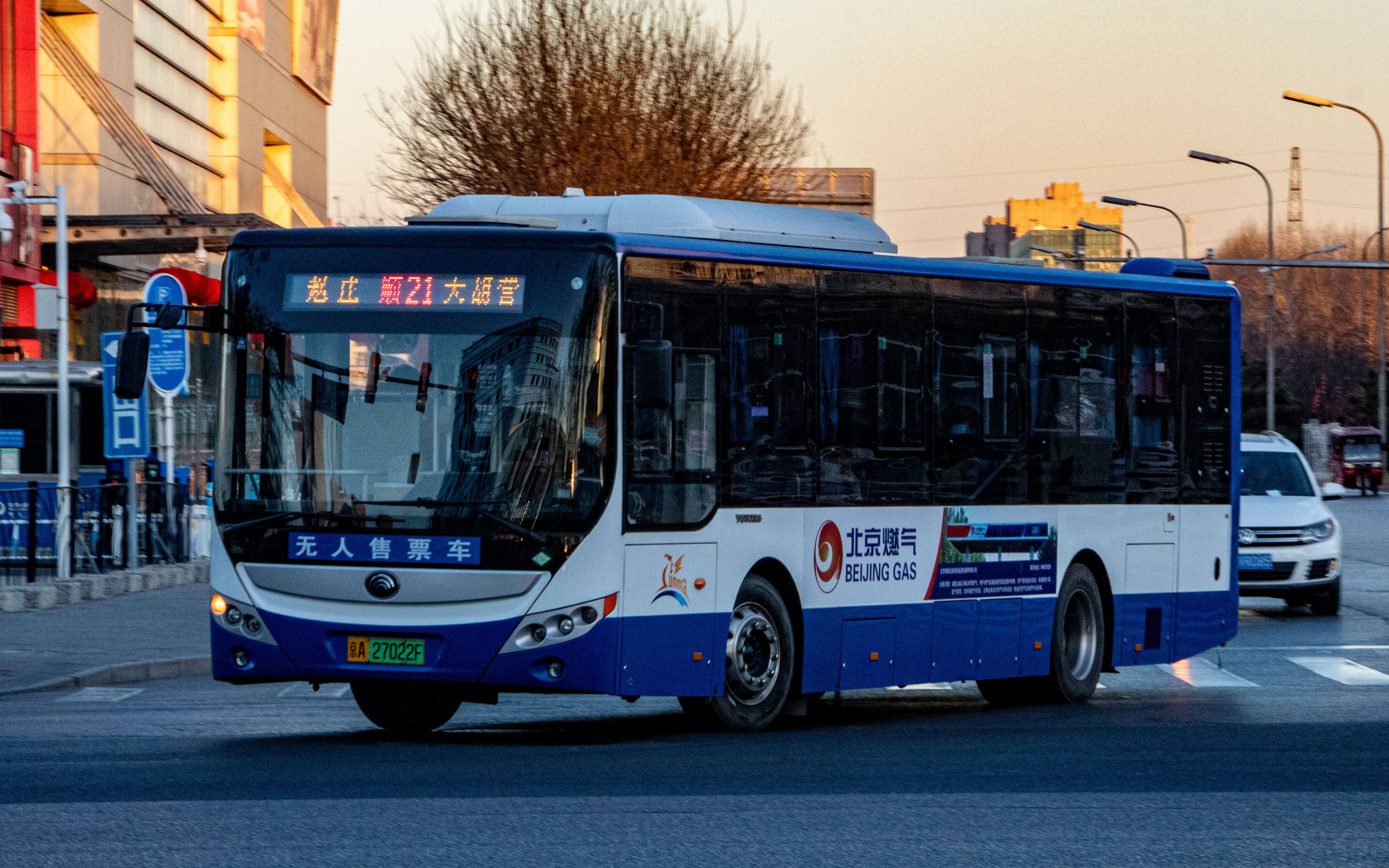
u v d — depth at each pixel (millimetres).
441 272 16375
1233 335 24016
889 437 19125
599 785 13781
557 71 59406
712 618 17156
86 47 58531
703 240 17391
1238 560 24141
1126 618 22391
